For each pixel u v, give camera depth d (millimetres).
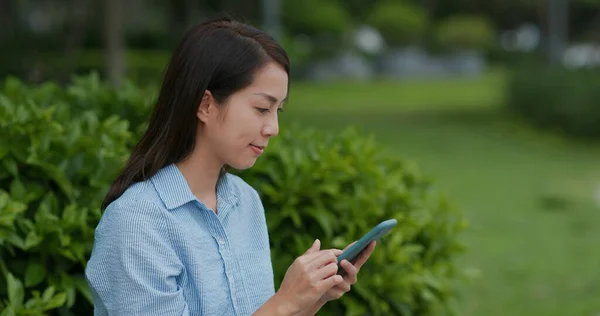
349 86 31141
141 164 1896
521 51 46875
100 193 3225
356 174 3641
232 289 1919
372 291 3457
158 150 1896
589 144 15539
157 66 27109
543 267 6902
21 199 3094
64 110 3719
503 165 12844
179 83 1872
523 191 10516
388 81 34625
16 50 27047
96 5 28578
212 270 1892
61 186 3148
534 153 14281
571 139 16016
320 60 34500
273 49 1893
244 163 1897
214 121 1874
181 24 35250
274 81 1874
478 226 8336
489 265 6945
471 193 10359
